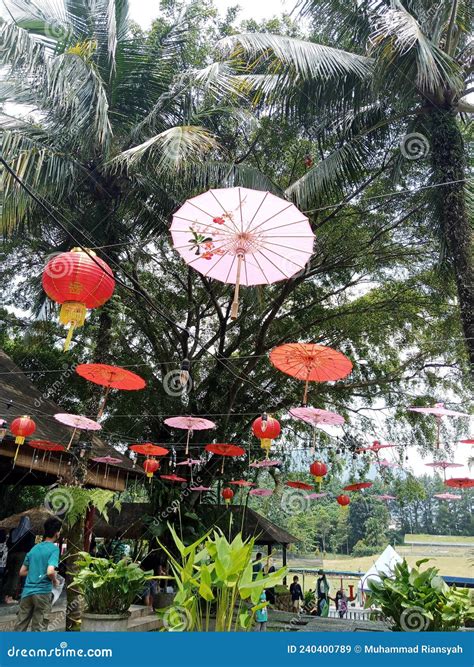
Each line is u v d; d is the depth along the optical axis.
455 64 7.72
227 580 3.83
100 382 6.36
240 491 16.61
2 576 9.02
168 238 11.35
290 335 14.88
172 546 13.70
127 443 15.77
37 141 9.63
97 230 10.55
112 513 16.06
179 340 14.71
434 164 8.37
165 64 10.97
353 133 10.27
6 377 10.21
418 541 28.38
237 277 4.59
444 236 8.51
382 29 7.60
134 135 10.24
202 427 9.09
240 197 4.33
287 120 10.59
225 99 10.64
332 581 33.41
